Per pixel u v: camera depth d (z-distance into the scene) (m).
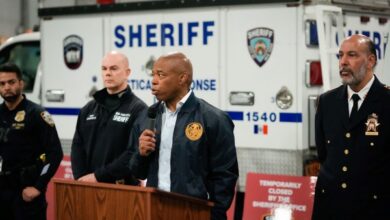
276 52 7.25
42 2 8.82
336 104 5.31
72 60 8.58
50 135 6.62
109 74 6.17
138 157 4.99
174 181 4.85
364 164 5.14
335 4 7.35
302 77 7.14
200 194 4.85
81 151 6.40
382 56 8.15
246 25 7.39
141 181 5.92
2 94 6.52
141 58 8.06
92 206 4.54
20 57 10.05
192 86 7.73
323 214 5.31
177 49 7.81
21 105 6.62
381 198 5.14
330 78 7.28
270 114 7.30
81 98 8.53
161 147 4.93
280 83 7.24
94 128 6.26
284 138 7.24
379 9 8.05
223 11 7.51
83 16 8.47
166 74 4.85
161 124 4.98
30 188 6.54
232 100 7.50
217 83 7.58
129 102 6.20
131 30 8.12
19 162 6.59
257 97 7.36
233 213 7.34
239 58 7.44
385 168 5.15
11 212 6.68
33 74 9.89
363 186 5.13
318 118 5.47
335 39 7.34
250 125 7.41
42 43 8.80
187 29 7.74
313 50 7.21
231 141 4.95
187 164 4.84
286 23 7.18
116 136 6.13
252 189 7.32
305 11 7.12
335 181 5.22
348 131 5.21
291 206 7.13
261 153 7.37
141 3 8.02
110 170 5.93
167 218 4.41
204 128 4.89
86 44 8.47
